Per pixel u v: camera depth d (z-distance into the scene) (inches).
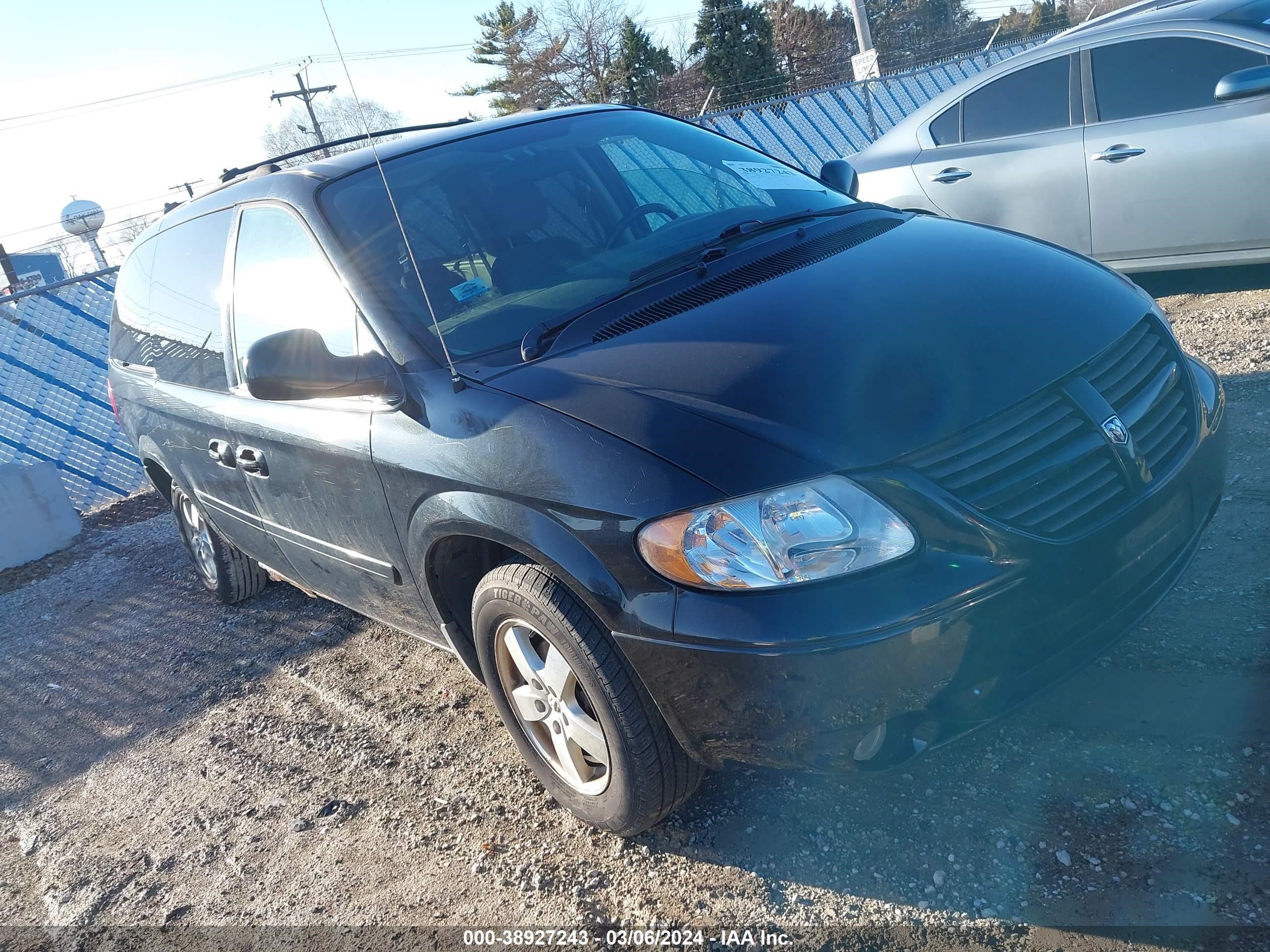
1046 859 84.3
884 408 81.0
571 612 89.2
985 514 78.2
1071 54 206.8
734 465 78.9
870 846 91.3
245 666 168.9
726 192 133.7
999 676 79.7
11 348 323.3
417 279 112.2
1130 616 88.3
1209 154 187.2
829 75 2144.4
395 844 111.1
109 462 337.7
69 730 164.1
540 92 1753.2
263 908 106.3
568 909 94.3
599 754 95.6
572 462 85.4
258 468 131.3
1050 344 88.7
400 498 104.0
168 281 161.2
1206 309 202.5
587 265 115.5
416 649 157.6
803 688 75.7
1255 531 122.6
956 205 225.6
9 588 255.4
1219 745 90.8
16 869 128.0
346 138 145.2
